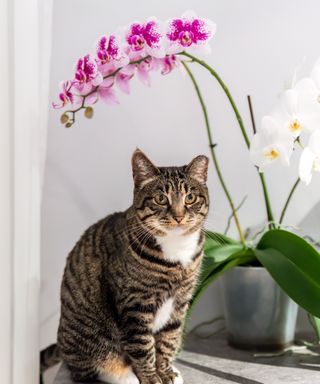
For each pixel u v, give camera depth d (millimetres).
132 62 1156
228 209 1414
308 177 1077
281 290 1216
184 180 1076
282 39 1375
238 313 1248
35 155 1055
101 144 1419
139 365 1078
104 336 1134
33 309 1043
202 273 1183
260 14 1372
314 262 1110
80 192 1430
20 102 1003
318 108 1090
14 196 1004
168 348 1133
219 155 1407
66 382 1166
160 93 1402
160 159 1420
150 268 1057
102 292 1120
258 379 1090
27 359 1026
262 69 1384
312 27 1369
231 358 1224
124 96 1406
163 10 1384
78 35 1395
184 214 1044
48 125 1411
